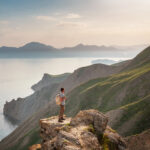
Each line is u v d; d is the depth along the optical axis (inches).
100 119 653.9
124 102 4525.1
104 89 5502.0
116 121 3518.7
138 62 7199.8
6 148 5088.6
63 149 492.1
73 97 5969.5
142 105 3545.8
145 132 2194.9
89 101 5310.0
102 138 632.4
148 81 4591.5
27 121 6254.9
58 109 5738.2
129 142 2178.9
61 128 613.6
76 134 560.4
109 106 4719.5
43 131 677.3
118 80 5772.6
